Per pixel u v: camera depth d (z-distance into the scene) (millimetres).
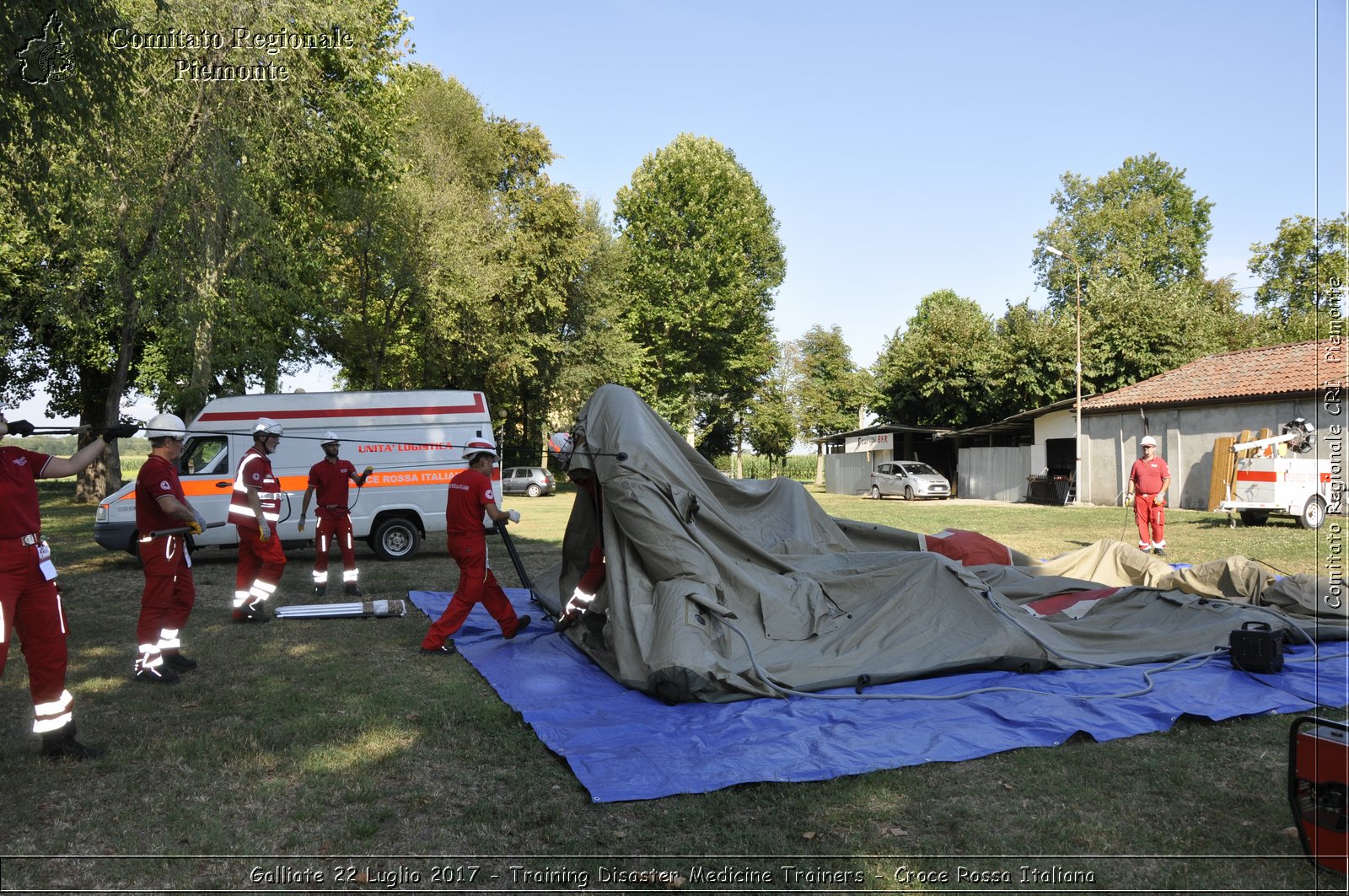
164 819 4270
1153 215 51500
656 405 43688
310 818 4281
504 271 32938
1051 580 9250
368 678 6879
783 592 7520
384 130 23953
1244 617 7531
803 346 66312
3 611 4742
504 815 4301
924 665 6695
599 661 7156
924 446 42844
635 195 46344
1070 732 5348
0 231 18375
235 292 19203
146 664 6695
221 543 13305
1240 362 26344
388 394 14102
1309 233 40844
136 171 15898
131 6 14922
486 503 7781
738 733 5348
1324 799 3662
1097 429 29250
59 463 5195
